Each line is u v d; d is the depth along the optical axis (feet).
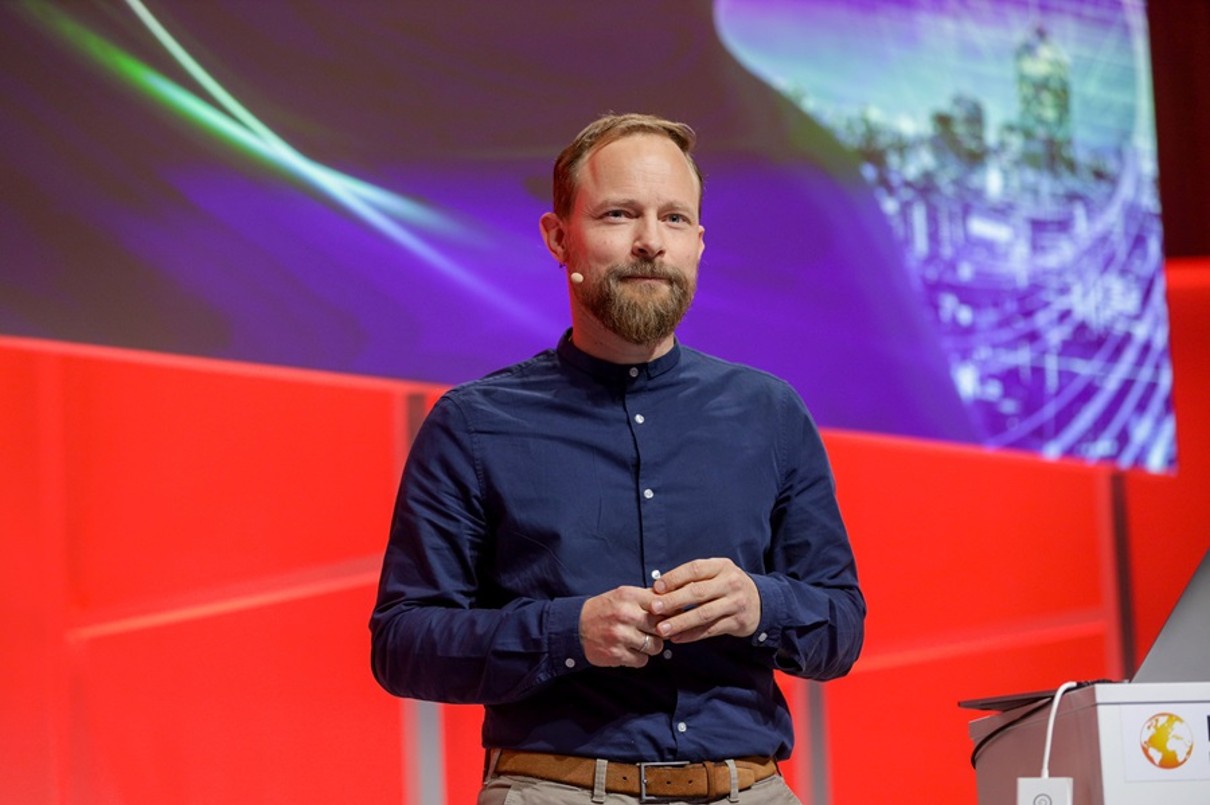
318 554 20.34
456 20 22.15
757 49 23.71
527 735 11.55
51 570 19.11
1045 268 25.13
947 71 25.04
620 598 10.84
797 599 11.67
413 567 12.34
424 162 21.62
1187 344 26.50
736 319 22.76
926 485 23.68
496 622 11.39
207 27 20.86
